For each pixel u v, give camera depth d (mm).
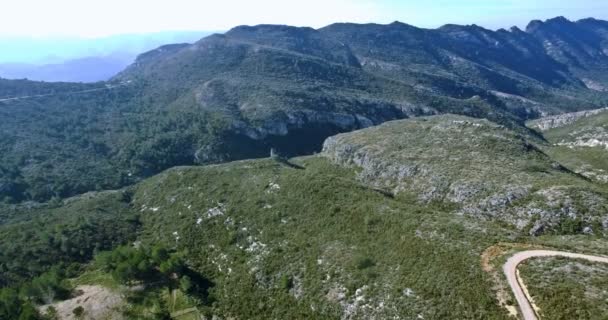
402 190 128500
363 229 96750
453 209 110938
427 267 77375
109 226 130250
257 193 126312
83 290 101875
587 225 89938
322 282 87500
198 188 140750
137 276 103000
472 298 66875
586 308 58031
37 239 122500
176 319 91250
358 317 76688
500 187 107812
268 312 89125
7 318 91312
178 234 121188
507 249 76125
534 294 63344
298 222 108500
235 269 102750
